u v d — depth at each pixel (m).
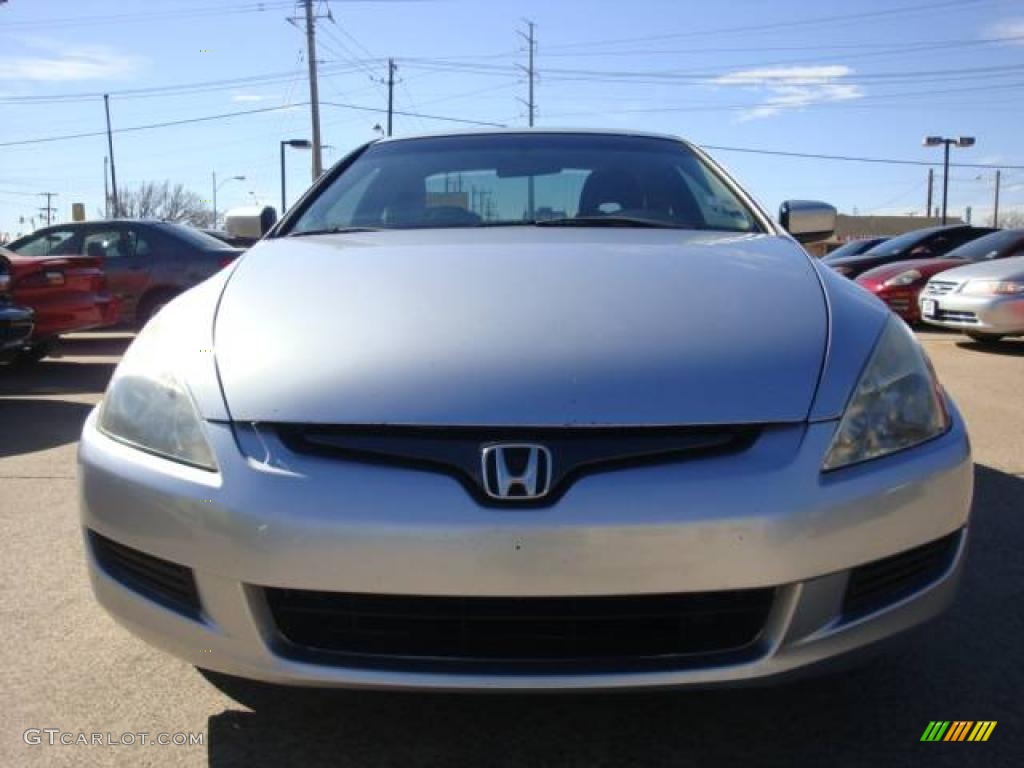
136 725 2.32
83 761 2.16
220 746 2.23
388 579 1.81
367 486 1.83
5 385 7.71
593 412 1.87
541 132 3.70
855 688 2.46
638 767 2.14
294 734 2.28
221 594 1.89
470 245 2.69
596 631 1.84
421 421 1.87
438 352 2.01
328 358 2.02
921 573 2.03
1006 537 3.54
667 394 1.91
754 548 1.81
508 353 2.00
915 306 11.00
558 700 2.41
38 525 3.84
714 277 2.38
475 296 2.24
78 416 6.26
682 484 1.82
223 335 2.17
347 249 2.71
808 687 2.46
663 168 3.44
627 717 2.34
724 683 1.85
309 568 1.82
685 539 1.79
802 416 1.91
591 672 1.82
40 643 2.75
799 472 1.86
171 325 2.30
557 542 1.78
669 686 1.83
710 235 2.90
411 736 2.27
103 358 9.52
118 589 2.06
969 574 3.20
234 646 1.90
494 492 1.82
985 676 2.51
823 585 1.87
